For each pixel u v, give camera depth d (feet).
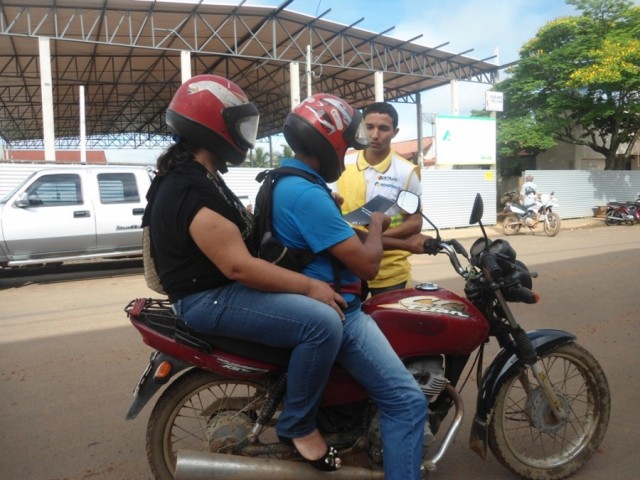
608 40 65.77
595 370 9.84
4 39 62.23
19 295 28.17
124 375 15.23
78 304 25.26
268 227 7.62
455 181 62.39
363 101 101.76
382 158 11.59
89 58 73.05
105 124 120.47
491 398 9.14
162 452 8.32
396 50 72.84
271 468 7.77
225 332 7.38
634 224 62.95
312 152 7.59
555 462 9.73
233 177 49.24
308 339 7.15
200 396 11.13
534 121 74.08
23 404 13.38
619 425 11.71
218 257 6.95
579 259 34.68
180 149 7.43
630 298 23.27
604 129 76.74
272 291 7.15
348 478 7.98
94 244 32.27
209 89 7.16
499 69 79.97
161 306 8.29
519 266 9.24
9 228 30.19
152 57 73.97
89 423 12.31
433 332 8.36
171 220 7.06
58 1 52.19
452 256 9.32
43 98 52.29
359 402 8.38
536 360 9.18
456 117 65.46
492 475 10.02
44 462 10.66
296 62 64.54
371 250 7.70
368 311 8.45
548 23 71.15
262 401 8.57
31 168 41.55
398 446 7.53
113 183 33.06
